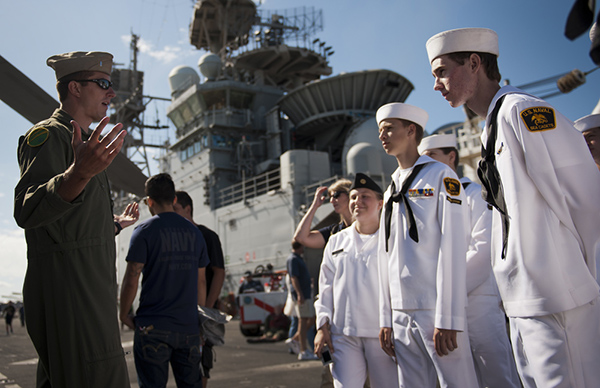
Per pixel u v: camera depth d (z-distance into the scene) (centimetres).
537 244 187
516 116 192
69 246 225
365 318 331
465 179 379
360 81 3056
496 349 331
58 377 222
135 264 344
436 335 258
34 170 216
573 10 117
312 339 858
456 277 263
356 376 334
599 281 284
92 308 226
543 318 186
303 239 441
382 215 316
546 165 183
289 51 3347
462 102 225
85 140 245
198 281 402
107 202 248
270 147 3056
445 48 222
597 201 179
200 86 3150
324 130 3216
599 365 181
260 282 1416
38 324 228
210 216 2934
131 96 3694
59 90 254
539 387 188
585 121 362
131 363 791
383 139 313
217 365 752
